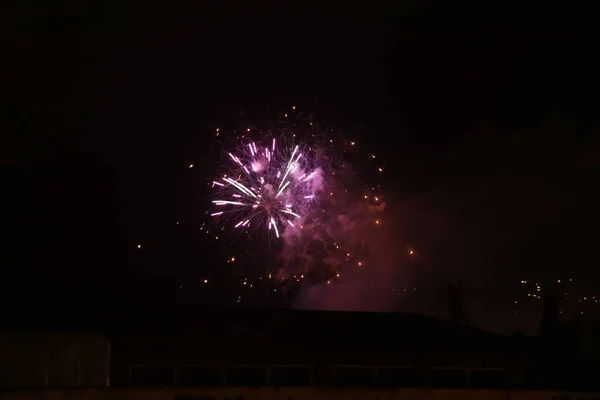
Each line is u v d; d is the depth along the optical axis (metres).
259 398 5.38
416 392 5.57
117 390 5.21
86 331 8.56
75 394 5.14
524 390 5.73
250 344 8.78
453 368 9.12
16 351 6.82
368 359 8.93
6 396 5.02
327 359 8.85
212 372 8.64
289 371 8.79
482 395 5.64
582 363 9.32
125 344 8.51
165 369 8.53
